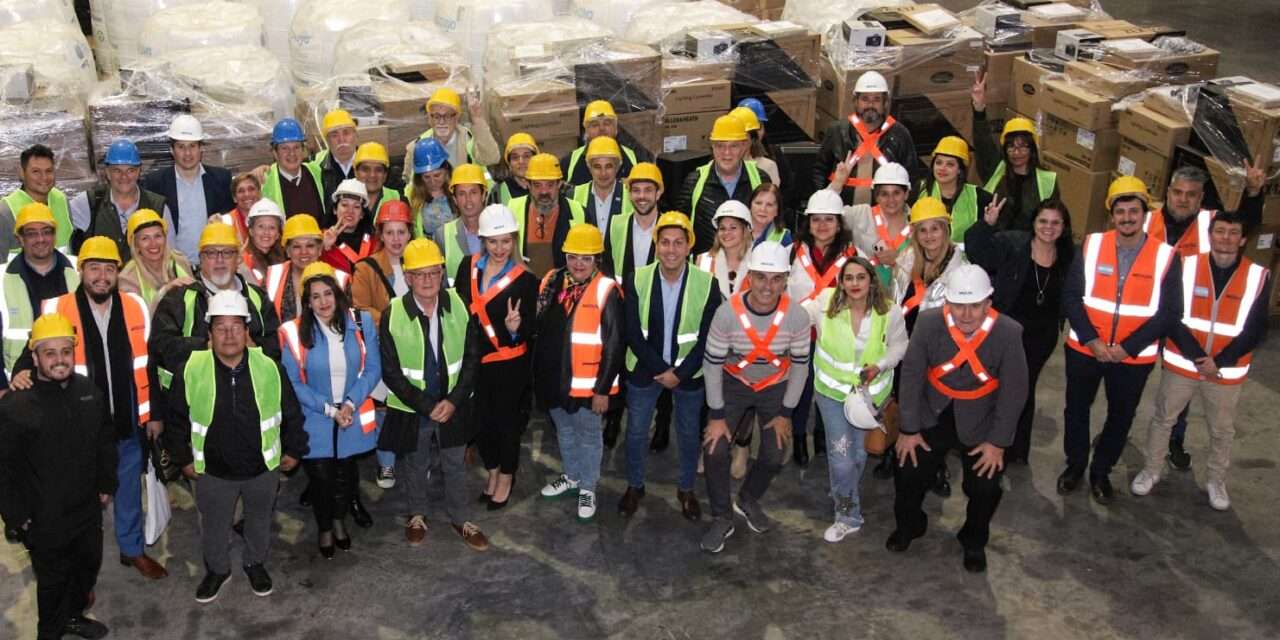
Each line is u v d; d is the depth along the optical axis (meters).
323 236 5.98
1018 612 5.41
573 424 5.99
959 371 5.25
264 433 5.09
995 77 9.04
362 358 5.47
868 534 6.00
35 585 5.60
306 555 5.84
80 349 5.11
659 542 5.95
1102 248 5.85
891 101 8.62
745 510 5.90
